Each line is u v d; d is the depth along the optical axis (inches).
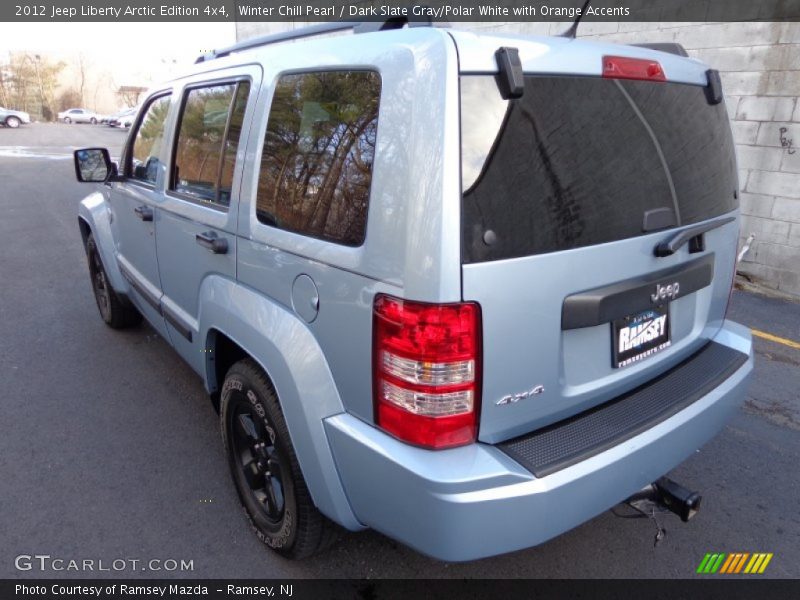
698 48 256.2
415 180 63.8
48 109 3053.6
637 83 81.3
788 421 144.9
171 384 156.6
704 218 92.2
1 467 120.7
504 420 70.8
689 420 83.7
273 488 95.3
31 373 161.5
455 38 64.7
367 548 101.1
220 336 106.5
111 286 177.5
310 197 79.4
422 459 66.6
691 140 89.7
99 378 159.3
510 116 66.8
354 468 73.7
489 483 65.6
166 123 127.0
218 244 97.7
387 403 69.1
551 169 70.1
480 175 64.2
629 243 77.4
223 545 101.2
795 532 107.3
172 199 118.6
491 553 67.3
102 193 173.0
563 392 75.7
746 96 245.9
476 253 63.8
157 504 110.8
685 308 94.1
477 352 65.7
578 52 73.9
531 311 68.7
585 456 72.2
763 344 193.6
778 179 243.8
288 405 81.2
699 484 120.3
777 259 250.1
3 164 703.7
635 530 107.0
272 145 88.4
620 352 81.8
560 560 99.8
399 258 65.3
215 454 126.5
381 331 68.1
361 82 73.0
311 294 78.0
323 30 99.8
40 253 291.6
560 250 70.1
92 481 117.0
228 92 102.9
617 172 76.9
